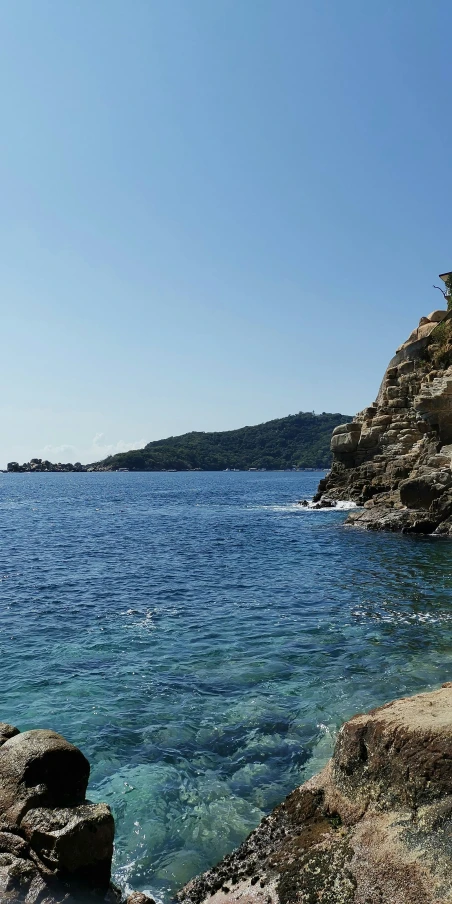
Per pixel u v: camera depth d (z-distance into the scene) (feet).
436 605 55.62
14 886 14.96
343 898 14.25
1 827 16.31
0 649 44.60
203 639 46.47
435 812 14.73
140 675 38.52
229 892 16.43
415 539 102.89
